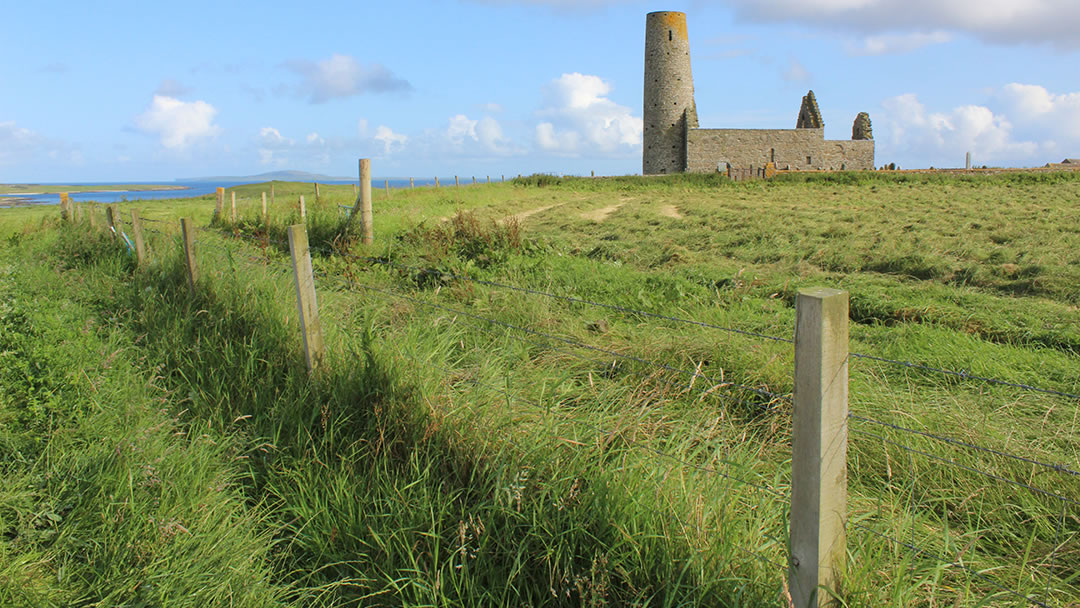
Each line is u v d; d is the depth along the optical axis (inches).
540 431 126.1
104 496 126.1
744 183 1679.4
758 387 171.8
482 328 214.1
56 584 107.5
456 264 345.4
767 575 94.1
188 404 173.3
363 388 151.3
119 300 259.8
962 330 277.9
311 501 131.0
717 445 130.0
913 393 179.5
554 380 164.6
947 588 98.3
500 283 307.3
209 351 190.2
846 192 1286.9
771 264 460.8
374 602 111.5
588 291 320.5
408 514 120.6
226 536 119.9
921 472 140.0
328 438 144.8
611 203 1147.9
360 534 121.6
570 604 104.0
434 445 132.6
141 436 144.0
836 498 83.0
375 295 253.0
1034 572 109.9
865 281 390.0
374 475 132.6
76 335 202.7
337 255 348.2
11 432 145.6
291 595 114.4
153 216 876.6
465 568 106.8
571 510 110.3
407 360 152.7
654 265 458.3
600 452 117.1
